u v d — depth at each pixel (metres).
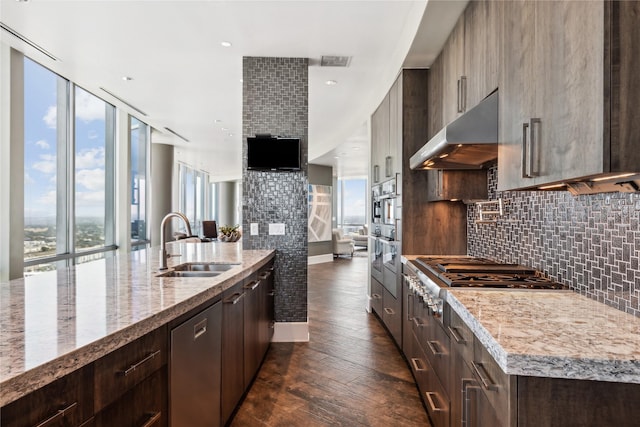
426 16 2.39
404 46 3.06
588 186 1.53
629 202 1.33
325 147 8.09
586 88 1.07
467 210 3.24
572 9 1.14
